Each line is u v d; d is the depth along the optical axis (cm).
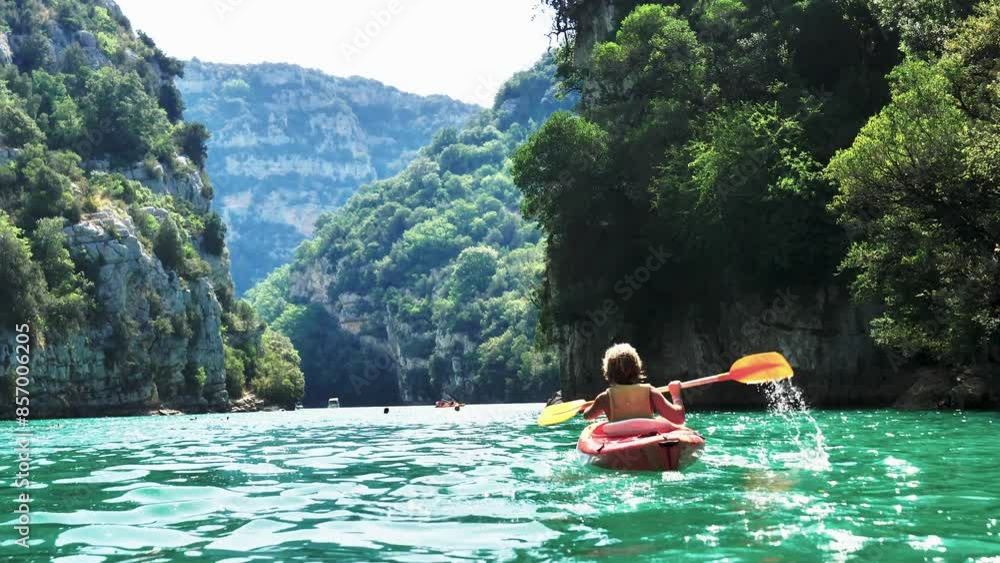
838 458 919
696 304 3872
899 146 2264
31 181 7994
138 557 472
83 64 11381
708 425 1756
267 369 10912
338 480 845
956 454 959
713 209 3209
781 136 3191
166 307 8669
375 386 18750
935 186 2277
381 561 445
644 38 4391
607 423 878
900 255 2442
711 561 419
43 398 6838
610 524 528
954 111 2281
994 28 2320
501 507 617
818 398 3231
